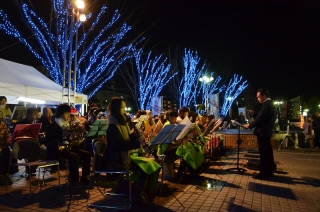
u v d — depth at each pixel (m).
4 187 5.95
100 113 7.91
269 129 7.20
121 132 4.92
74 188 5.85
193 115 7.93
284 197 5.68
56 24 13.39
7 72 9.39
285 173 7.88
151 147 5.46
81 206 4.84
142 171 4.95
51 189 5.84
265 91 7.25
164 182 6.61
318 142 14.88
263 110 7.12
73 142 5.95
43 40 13.91
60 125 5.98
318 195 5.86
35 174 7.22
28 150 5.61
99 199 5.23
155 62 26.08
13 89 9.10
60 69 14.04
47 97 10.38
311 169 8.64
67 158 5.96
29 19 13.39
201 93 29.06
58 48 13.67
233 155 11.61
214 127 7.82
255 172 8.02
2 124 6.16
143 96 25.69
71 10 11.90
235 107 9.38
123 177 5.77
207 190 6.03
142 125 7.72
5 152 6.27
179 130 4.97
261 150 7.30
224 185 6.49
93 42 15.59
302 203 5.33
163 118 8.16
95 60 17.36
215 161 9.93
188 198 5.43
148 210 4.70
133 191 5.48
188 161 6.69
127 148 4.75
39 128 6.05
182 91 27.64
